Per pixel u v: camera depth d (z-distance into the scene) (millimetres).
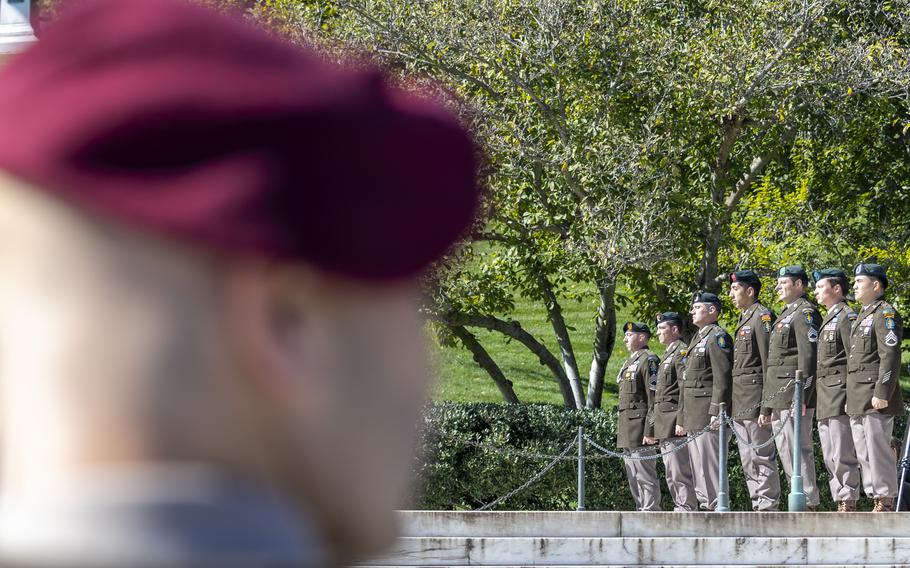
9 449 602
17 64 625
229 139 631
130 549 558
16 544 554
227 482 620
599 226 27875
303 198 648
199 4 675
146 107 611
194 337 621
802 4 27750
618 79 28547
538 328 52875
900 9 29875
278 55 681
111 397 603
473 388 46625
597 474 27797
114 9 642
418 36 27328
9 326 608
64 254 610
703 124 29812
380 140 686
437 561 20516
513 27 28969
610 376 48156
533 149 27875
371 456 700
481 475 27375
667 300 31969
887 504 21984
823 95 29578
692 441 25516
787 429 23484
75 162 607
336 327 679
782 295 24172
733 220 32250
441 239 722
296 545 624
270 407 646
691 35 29938
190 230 614
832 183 32844
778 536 20953
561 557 20594
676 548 20547
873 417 22000
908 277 31094
